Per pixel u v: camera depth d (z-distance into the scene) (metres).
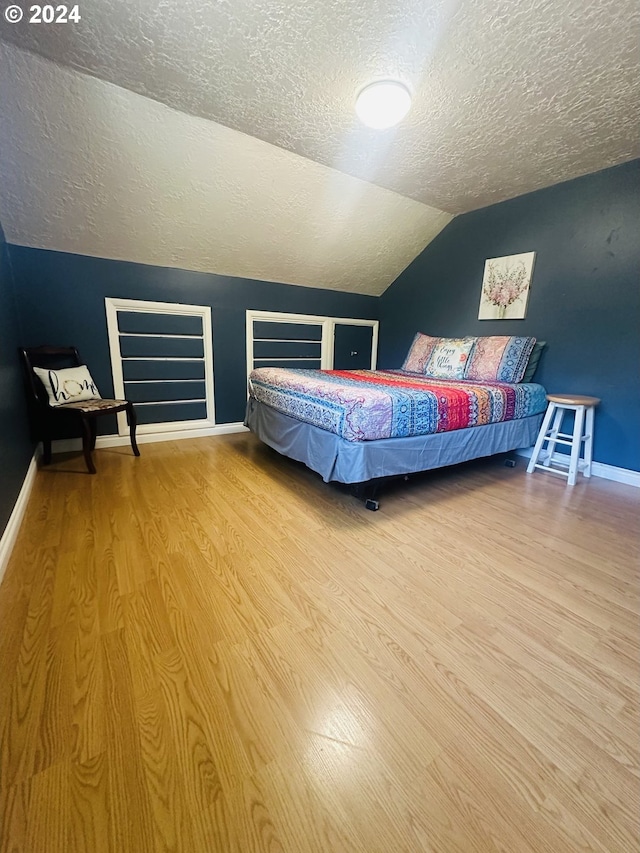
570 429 2.78
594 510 2.06
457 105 1.84
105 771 0.76
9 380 1.94
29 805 0.70
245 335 3.51
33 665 1.00
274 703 0.92
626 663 1.06
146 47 1.52
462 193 2.88
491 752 0.82
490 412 2.43
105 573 1.40
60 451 2.81
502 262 3.09
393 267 3.90
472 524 1.88
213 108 1.90
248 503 2.06
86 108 1.81
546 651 1.10
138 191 2.32
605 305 2.52
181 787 0.74
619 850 0.66
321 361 4.09
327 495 2.19
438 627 1.18
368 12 1.34
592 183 2.52
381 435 1.94
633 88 1.70
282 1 1.30
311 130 2.08
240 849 0.65
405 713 0.90
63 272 2.61
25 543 1.59
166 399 3.21
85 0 1.31
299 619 1.20
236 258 3.13
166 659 1.04
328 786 0.75
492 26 1.38
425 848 0.66
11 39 1.49
